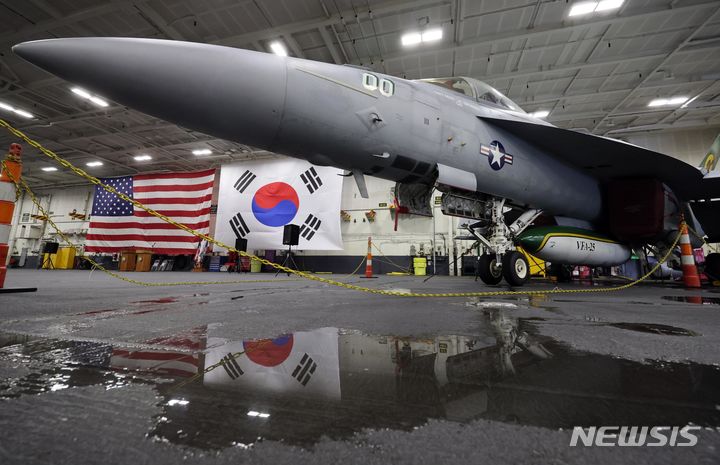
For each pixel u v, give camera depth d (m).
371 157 2.95
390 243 14.81
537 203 4.38
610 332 1.35
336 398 0.65
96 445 0.46
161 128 13.39
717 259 5.50
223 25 8.30
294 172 14.18
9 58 9.40
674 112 11.67
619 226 4.92
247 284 5.11
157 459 0.43
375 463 0.42
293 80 2.51
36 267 19.53
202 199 14.80
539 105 11.51
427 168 3.24
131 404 0.61
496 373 0.81
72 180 20.47
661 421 0.56
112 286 4.25
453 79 4.19
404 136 2.99
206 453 0.44
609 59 9.09
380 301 2.59
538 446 0.47
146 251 14.42
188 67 2.20
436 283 5.51
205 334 1.28
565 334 1.30
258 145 2.64
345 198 15.71
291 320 1.63
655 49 8.76
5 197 2.92
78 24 8.21
